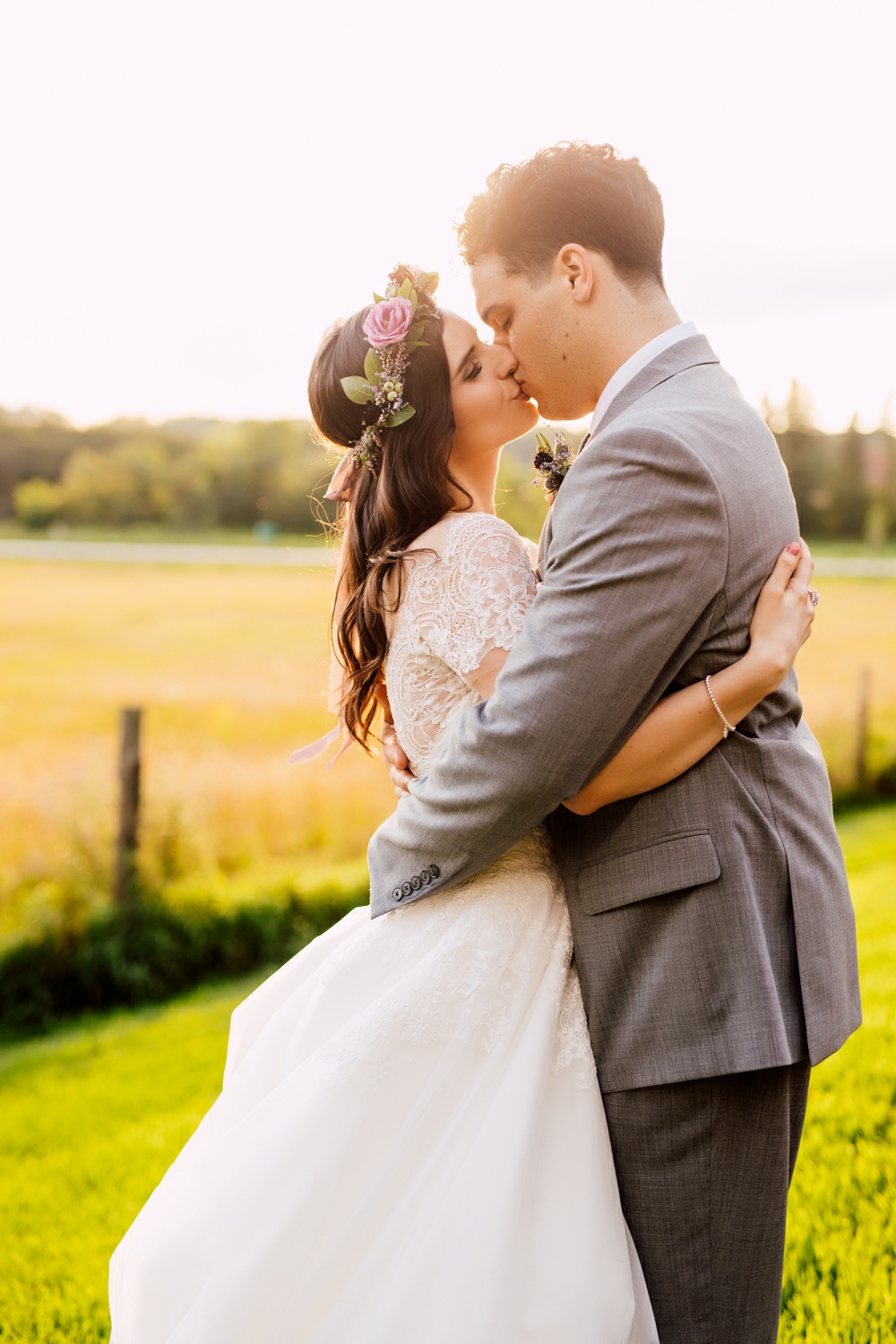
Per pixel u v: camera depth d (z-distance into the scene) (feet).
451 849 4.86
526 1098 4.71
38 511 150.00
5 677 53.16
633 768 4.60
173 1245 4.74
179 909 20.52
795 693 5.15
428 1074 4.87
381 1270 4.59
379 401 5.56
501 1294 4.36
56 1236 9.78
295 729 41.14
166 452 153.28
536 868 5.32
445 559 5.28
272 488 152.25
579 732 4.41
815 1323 6.84
